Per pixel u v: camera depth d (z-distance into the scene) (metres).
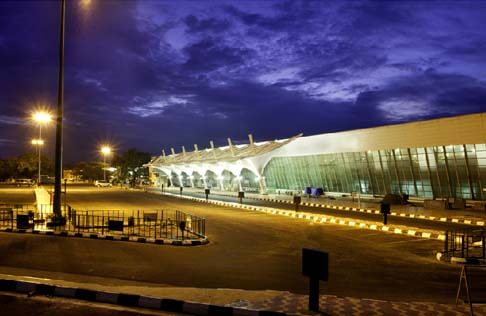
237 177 66.38
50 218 20.16
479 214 27.09
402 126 41.31
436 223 22.80
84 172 155.62
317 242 15.62
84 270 10.59
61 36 20.06
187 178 93.62
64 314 7.27
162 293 8.12
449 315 6.78
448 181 38.66
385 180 44.91
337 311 6.98
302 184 57.09
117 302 7.91
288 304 7.39
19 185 92.56
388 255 13.01
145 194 56.88
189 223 20.38
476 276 10.26
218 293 8.18
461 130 36.03
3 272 10.25
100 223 21.78
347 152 47.94
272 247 14.48
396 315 6.78
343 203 37.91
